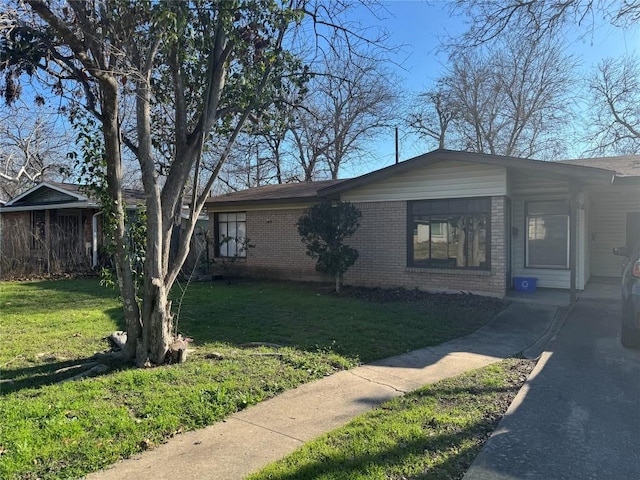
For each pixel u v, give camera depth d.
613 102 20.86
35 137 21.91
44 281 14.61
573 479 2.86
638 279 5.93
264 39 5.58
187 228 5.74
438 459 3.11
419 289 11.39
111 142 5.07
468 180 10.60
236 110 6.17
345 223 11.10
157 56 5.88
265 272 15.24
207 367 5.09
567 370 5.18
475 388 4.61
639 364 5.40
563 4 8.12
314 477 2.85
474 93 26.98
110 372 4.98
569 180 9.63
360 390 4.58
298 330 7.23
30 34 4.55
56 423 3.54
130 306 5.31
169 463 3.08
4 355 5.82
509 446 3.30
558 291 11.16
